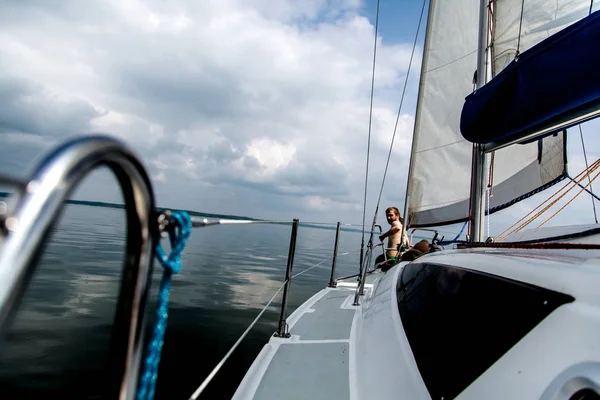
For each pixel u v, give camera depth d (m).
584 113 1.91
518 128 2.31
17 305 0.40
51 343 4.58
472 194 2.83
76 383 3.66
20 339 4.62
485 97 2.46
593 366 0.75
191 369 3.96
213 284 9.50
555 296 1.01
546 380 0.83
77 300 6.62
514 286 1.19
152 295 7.25
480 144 2.82
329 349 2.40
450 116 5.54
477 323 1.21
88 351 4.43
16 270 0.39
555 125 2.10
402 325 1.81
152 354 0.73
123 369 0.67
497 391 0.93
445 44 5.59
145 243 0.70
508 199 4.99
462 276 1.56
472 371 1.06
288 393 1.78
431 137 5.73
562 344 0.87
